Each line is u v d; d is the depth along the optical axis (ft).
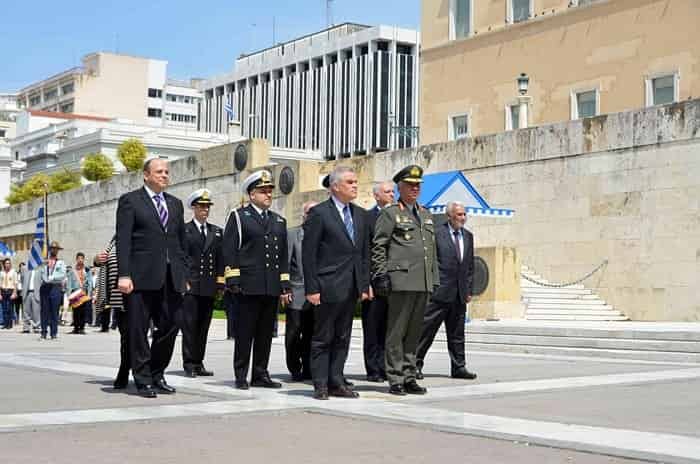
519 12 140.36
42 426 30.07
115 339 84.23
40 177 293.23
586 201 95.66
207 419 32.24
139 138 331.57
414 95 442.91
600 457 26.05
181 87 540.93
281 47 499.10
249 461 24.99
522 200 101.55
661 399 38.88
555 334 69.10
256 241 41.60
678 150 87.92
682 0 117.39
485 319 87.35
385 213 39.50
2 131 506.07
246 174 130.00
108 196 163.94
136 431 29.55
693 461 25.34
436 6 153.48
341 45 455.22
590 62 128.67
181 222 40.09
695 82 115.85
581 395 40.09
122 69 482.28
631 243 91.71
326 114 462.19
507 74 140.67
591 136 95.35
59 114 449.89
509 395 39.81
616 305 92.73
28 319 100.63
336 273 38.24
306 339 46.44
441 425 30.96
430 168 110.52
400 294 39.37
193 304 48.24
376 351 46.11
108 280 40.88
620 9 124.77
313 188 120.06
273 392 40.57
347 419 32.60
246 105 509.76
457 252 46.06
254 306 41.78
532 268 100.53
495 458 25.70
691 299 86.63
